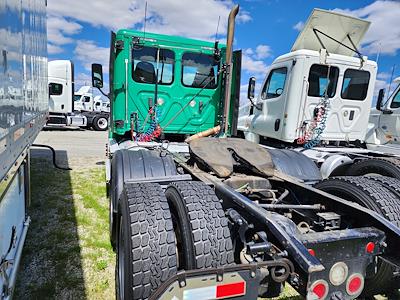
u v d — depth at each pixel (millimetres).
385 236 1844
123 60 4348
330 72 5215
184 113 4801
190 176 2611
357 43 5469
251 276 1485
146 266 1618
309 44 5379
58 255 3082
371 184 2379
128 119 4512
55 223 3838
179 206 1859
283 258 1533
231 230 1957
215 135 4625
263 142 6344
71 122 16859
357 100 5469
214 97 4945
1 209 1828
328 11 4969
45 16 5105
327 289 1635
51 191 5117
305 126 5203
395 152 5625
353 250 1731
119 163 2980
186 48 4617
